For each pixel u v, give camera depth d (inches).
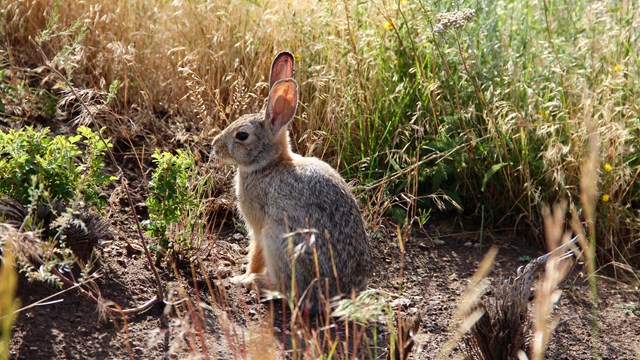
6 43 375.9
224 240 316.8
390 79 354.0
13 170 252.8
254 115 295.4
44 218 252.1
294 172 282.5
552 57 357.1
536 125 336.5
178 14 376.2
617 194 335.3
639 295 306.8
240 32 374.3
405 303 285.6
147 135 356.5
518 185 337.4
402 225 330.6
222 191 330.6
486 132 342.3
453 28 325.1
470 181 342.6
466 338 247.9
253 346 229.6
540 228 332.2
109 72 369.4
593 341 276.8
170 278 275.7
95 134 269.0
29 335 229.8
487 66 355.3
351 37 343.9
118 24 377.7
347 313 197.9
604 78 350.3
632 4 384.5
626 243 331.0
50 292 245.3
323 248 267.0
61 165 258.8
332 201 273.6
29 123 341.7
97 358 229.9
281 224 276.7
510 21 389.7
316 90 352.2
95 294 252.5
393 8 366.3
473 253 325.1
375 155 334.3
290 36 370.9
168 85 366.9
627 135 320.8
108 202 312.8
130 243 285.1
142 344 238.1
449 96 339.6
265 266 290.4
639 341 279.0
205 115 331.3
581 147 324.8
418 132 332.5
